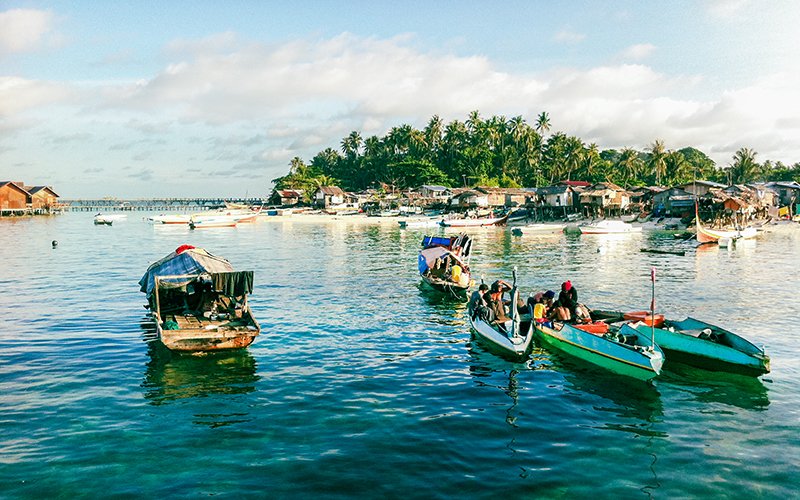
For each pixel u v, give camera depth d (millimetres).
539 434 13055
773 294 30297
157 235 79125
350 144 179875
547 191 97688
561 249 55781
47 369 17688
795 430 13258
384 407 14664
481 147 146625
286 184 165500
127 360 18656
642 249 55094
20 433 13000
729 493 10500
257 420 13797
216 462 11633
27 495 10359
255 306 27859
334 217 121125
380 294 31281
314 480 10898
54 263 45281
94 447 12297
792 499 10297
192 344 18391
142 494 10414
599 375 17203
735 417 14039
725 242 59125
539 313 20906
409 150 162000
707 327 18438
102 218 103812
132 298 29547
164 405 14758
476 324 21312
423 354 19531
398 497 10320
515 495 10422
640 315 20391
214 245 63094
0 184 117000
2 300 28938
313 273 39750
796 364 18094
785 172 128125
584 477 11086
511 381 16719
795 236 70438
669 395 15555
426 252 34344
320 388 16094
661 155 130250
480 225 89312
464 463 11633
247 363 18406
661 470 11375
